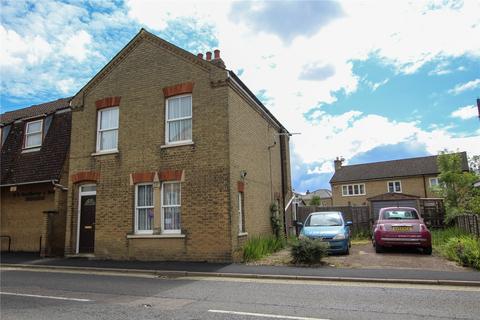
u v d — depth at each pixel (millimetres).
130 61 15000
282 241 16875
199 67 13672
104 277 10547
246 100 15242
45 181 15797
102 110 15422
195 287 8773
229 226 12352
